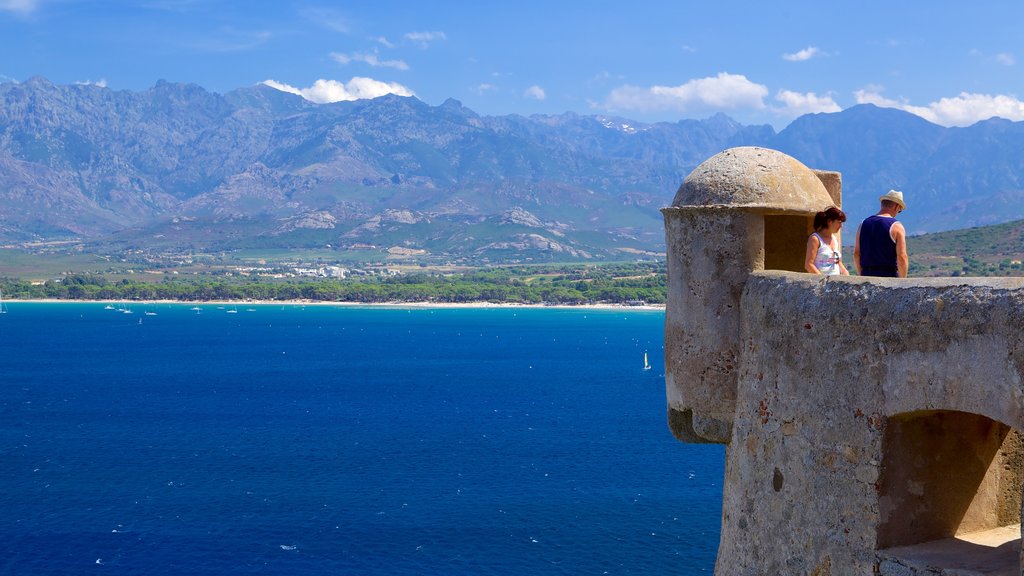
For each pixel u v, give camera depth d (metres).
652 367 155.88
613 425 92.19
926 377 6.97
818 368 8.00
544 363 161.62
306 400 112.62
